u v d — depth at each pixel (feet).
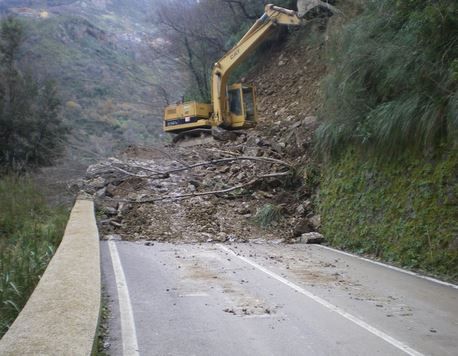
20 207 40.34
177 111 67.62
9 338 11.24
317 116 46.88
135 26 327.26
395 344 16.38
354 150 36.70
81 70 189.78
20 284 20.63
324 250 34.53
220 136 61.46
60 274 17.17
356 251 33.63
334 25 48.91
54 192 46.75
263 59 87.15
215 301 21.06
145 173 49.47
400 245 29.78
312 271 27.66
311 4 54.44
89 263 19.06
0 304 19.02
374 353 15.55
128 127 144.05
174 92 126.00
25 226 35.55
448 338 17.08
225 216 41.32
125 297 21.13
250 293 22.54
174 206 42.60
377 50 33.78
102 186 46.88
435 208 27.71
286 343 16.26
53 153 88.33
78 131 130.21
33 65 110.52
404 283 25.07
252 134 60.44
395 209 30.96
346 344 16.30
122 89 174.19
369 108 34.99
